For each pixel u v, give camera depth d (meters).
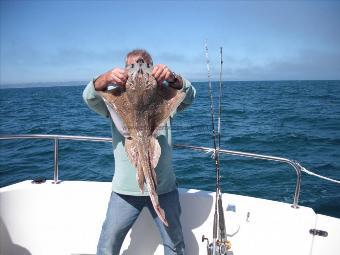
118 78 2.79
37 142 15.23
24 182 4.39
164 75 2.80
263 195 8.38
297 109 30.14
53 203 4.22
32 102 52.75
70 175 10.23
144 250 4.05
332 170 10.59
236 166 10.43
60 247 4.15
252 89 84.88
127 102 2.80
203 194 4.06
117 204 3.36
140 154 2.74
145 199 3.34
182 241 3.50
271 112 27.44
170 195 3.38
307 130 17.88
